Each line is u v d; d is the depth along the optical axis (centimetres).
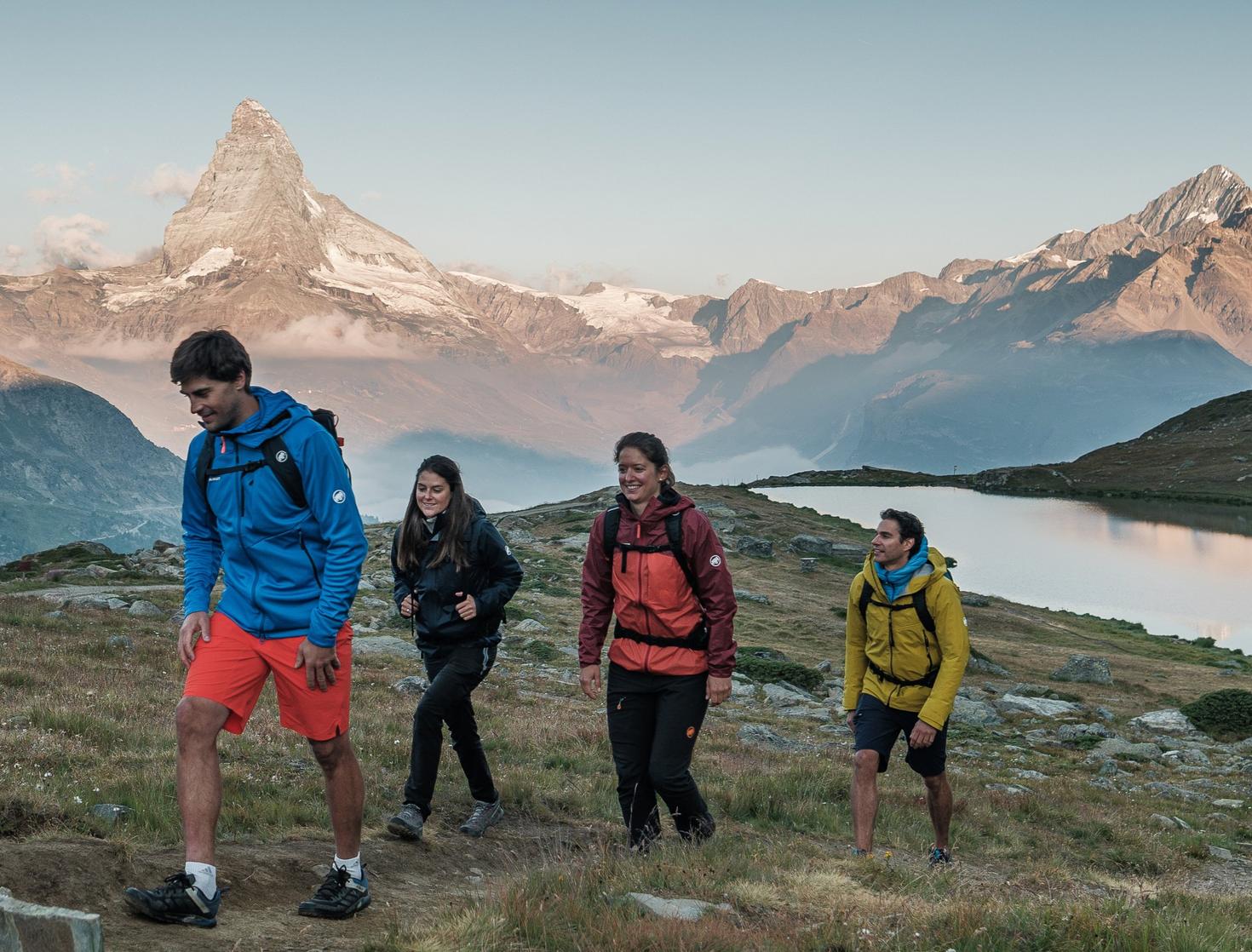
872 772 823
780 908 606
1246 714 2731
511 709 1708
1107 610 6819
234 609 470
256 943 444
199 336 455
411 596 763
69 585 3422
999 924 546
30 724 983
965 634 795
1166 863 1159
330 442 471
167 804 686
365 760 1017
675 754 688
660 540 677
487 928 482
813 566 5800
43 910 335
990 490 15462
